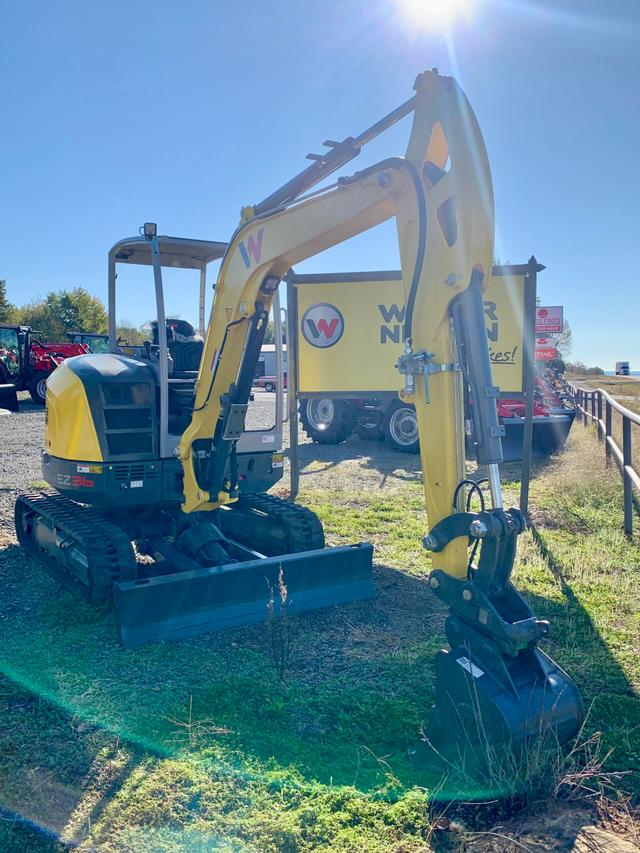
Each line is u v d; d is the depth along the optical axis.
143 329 7.38
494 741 3.11
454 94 3.69
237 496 5.79
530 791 3.05
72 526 5.63
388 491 9.95
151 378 5.90
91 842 2.87
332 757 3.48
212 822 2.99
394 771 3.36
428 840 2.89
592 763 3.29
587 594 5.68
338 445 14.87
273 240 4.83
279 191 4.95
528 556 6.65
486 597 3.31
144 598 4.70
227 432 5.42
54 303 56.66
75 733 3.66
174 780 3.27
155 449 5.86
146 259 6.79
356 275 11.50
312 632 4.96
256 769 3.35
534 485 10.21
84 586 5.49
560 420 12.50
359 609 5.39
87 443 5.71
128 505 5.79
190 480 5.67
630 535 7.26
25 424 17.97
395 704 3.93
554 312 21.14
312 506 8.98
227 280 5.35
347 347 11.72
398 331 11.42
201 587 4.89
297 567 5.29
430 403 3.77
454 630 3.45
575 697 3.24
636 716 3.79
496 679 3.21
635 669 4.38
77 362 6.06
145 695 4.04
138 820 3.00
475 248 3.60
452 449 3.72
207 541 5.61
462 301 3.61
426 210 3.76
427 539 3.65
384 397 11.64
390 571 6.34
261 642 4.77
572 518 7.94
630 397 26.19
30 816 3.02
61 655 4.55
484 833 2.89
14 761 3.41
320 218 4.45
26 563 6.60
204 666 4.39
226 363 5.38
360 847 2.85
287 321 9.66
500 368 9.33
